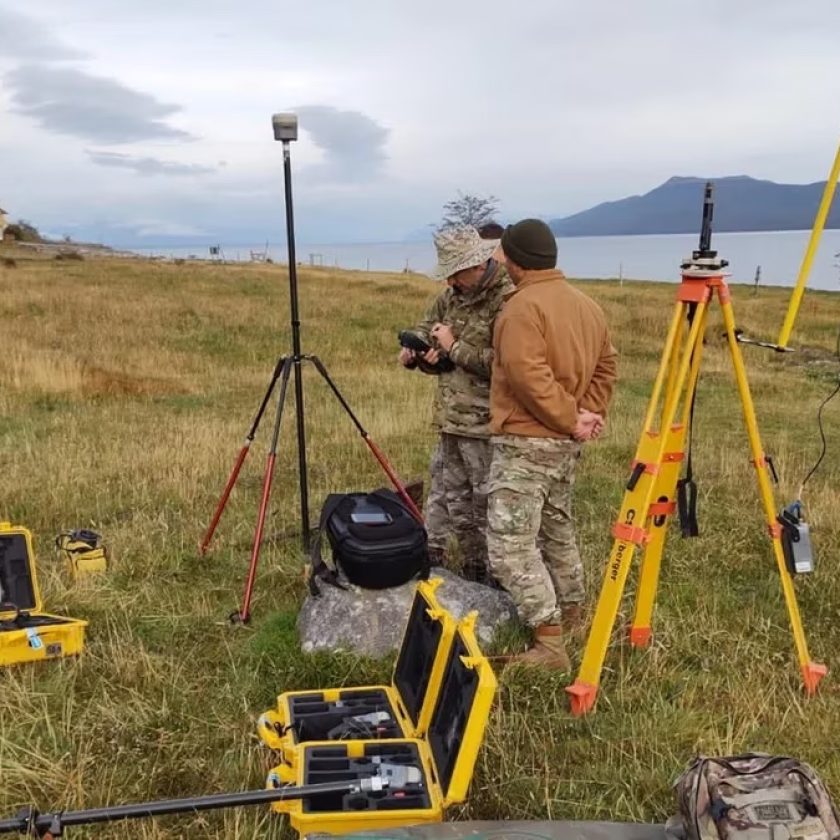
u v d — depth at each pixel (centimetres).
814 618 483
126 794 319
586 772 333
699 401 1278
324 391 1266
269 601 490
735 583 536
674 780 323
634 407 1191
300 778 296
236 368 1495
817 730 362
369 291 3042
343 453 862
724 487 741
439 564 497
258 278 3450
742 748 348
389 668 401
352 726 337
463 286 437
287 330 1938
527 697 380
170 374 1371
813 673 392
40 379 1205
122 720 363
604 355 402
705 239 360
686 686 398
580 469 799
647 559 419
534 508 391
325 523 441
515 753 342
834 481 785
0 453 810
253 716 367
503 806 313
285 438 921
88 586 488
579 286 4053
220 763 338
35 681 394
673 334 364
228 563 545
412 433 956
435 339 454
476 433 461
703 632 453
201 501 680
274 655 413
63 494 677
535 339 367
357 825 279
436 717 321
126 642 431
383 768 300
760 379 1488
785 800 252
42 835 252
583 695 371
